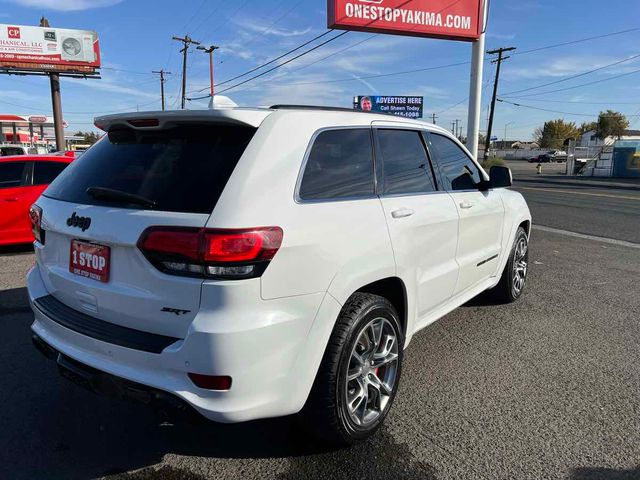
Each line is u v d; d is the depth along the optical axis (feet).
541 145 383.65
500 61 165.89
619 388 11.94
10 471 8.90
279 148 8.43
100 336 8.23
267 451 9.55
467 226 13.41
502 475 8.83
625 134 274.36
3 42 106.83
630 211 48.21
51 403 11.22
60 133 114.52
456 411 10.91
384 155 10.78
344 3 53.93
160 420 10.61
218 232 7.29
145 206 8.07
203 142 8.61
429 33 55.67
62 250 9.41
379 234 9.60
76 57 113.09
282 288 7.79
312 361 8.32
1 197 24.85
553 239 32.24
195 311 7.45
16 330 15.30
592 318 16.78
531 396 11.55
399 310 10.89
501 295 17.99
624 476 8.80
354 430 9.29
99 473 8.90
